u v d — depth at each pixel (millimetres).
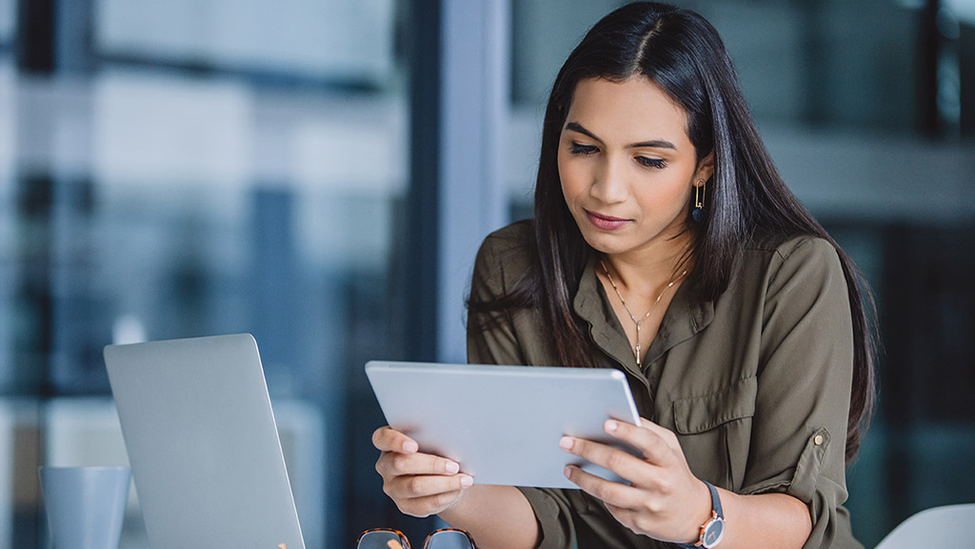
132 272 2609
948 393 2832
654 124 1337
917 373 2820
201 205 2650
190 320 2639
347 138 2779
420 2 2857
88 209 2588
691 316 1498
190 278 2639
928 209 2867
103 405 2611
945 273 2865
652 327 1552
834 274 1442
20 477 2557
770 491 1349
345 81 2783
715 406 1463
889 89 2857
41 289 2561
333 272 2756
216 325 2656
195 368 1235
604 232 1398
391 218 2816
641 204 1365
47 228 2564
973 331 2854
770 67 2777
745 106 1452
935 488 2803
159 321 2621
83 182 2584
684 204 1417
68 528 1281
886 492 2775
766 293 1454
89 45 2590
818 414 1372
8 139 2541
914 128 2867
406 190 2832
